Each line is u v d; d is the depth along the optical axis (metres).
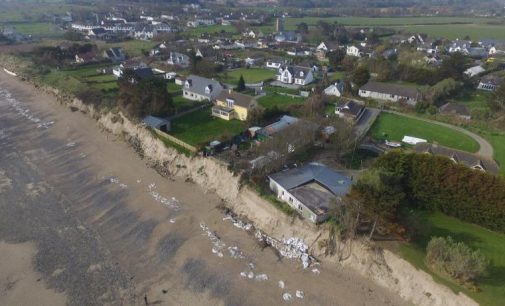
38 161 74.56
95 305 43.19
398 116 93.31
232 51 169.62
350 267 47.97
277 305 43.41
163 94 84.88
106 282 46.31
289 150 67.06
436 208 53.78
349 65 140.12
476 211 50.03
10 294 44.34
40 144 81.62
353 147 72.12
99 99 95.62
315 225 51.78
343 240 49.22
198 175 66.62
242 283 46.34
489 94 107.81
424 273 43.47
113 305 43.28
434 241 43.09
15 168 71.56
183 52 152.38
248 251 51.53
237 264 49.28
